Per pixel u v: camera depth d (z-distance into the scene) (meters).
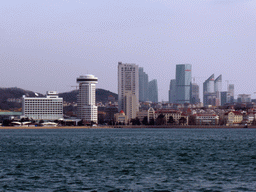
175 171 117.00
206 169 120.50
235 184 96.38
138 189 91.81
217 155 163.62
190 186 94.69
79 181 101.56
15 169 122.44
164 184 97.25
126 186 95.06
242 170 117.81
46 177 107.56
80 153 177.38
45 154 172.88
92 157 158.50
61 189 92.25
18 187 94.69
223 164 132.25
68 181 101.75
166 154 170.38
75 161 143.75
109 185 96.38
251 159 146.88
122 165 131.50
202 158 152.12
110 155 167.00
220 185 95.31
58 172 116.25
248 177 105.44
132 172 115.62
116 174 112.12
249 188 91.81
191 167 125.38
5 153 179.00
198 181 100.62
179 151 186.12
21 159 152.00
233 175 108.94
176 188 92.62
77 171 118.12
